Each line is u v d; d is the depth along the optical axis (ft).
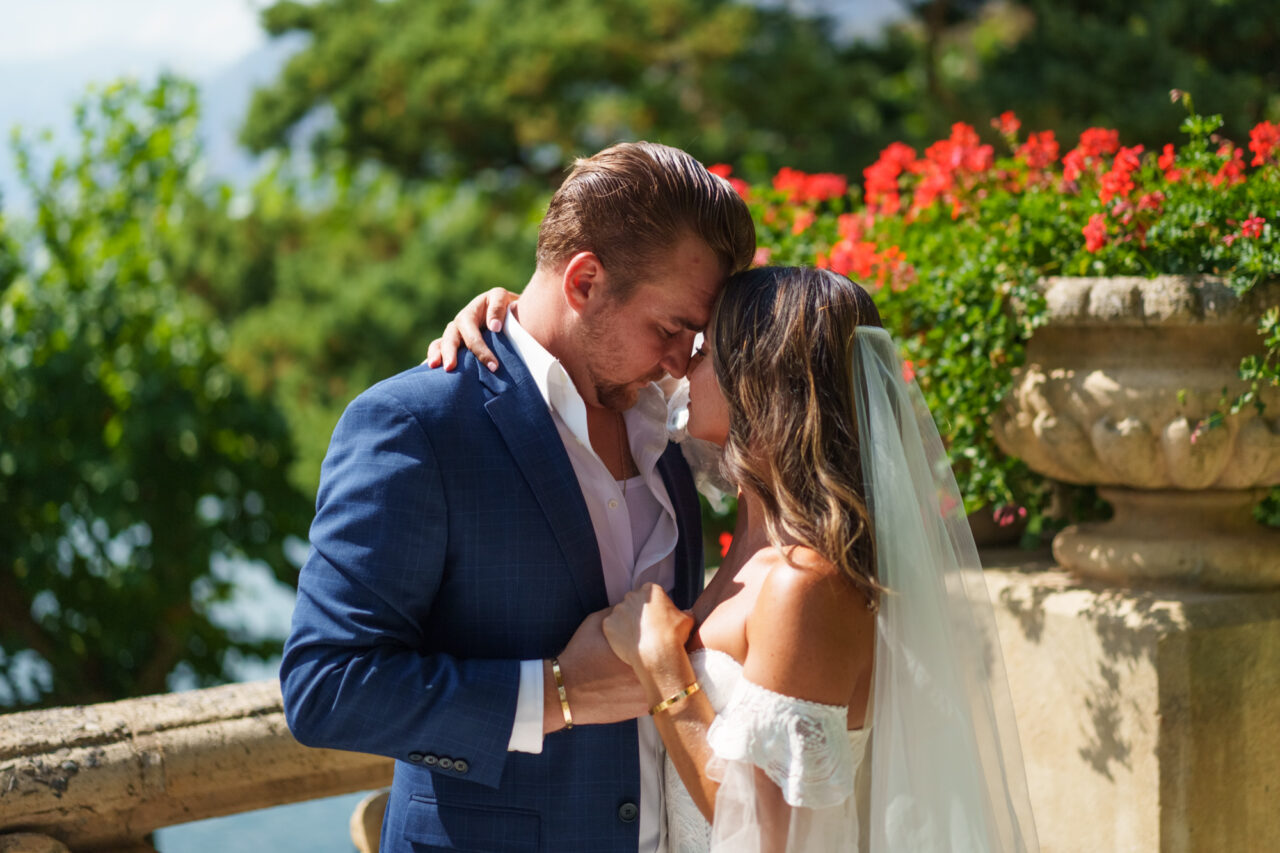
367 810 6.35
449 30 36.76
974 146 8.97
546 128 36.04
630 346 5.39
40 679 28.94
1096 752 7.25
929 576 5.10
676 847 5.50
